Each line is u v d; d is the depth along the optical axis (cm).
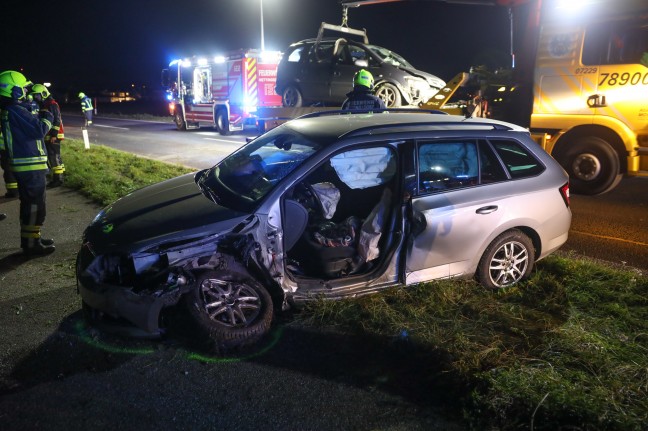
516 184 452
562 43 808
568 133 841
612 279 465
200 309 356
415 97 1067
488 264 450
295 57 1195
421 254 417
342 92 1099
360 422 299
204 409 308
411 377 339
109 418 299
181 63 2069
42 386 328
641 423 285
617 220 709
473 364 339
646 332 379
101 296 351
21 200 540
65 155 1205
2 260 540
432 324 395
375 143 405
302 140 422
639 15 727
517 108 911
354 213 466
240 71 1733
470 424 296
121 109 3803
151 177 899
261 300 378
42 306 434
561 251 580
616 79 764
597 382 318
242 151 477
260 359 357
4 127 519
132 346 371
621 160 801
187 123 2092
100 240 368
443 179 427
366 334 381
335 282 405
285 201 392
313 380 336
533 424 293
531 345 371
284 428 293
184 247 358
